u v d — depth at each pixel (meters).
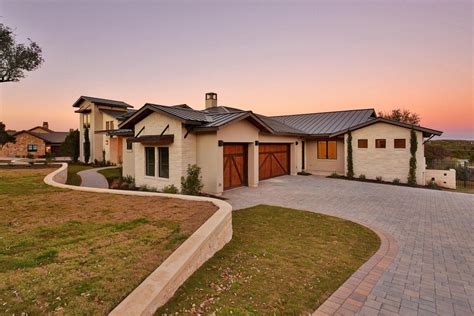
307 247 5.11
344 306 3.21
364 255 4.84
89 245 3.92
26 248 3.77
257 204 9.00
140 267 3.26
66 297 2.59
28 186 8.91
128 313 2.34
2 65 17.19
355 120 18.41
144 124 11.97
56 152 35.38
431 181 13.81
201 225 4.86
